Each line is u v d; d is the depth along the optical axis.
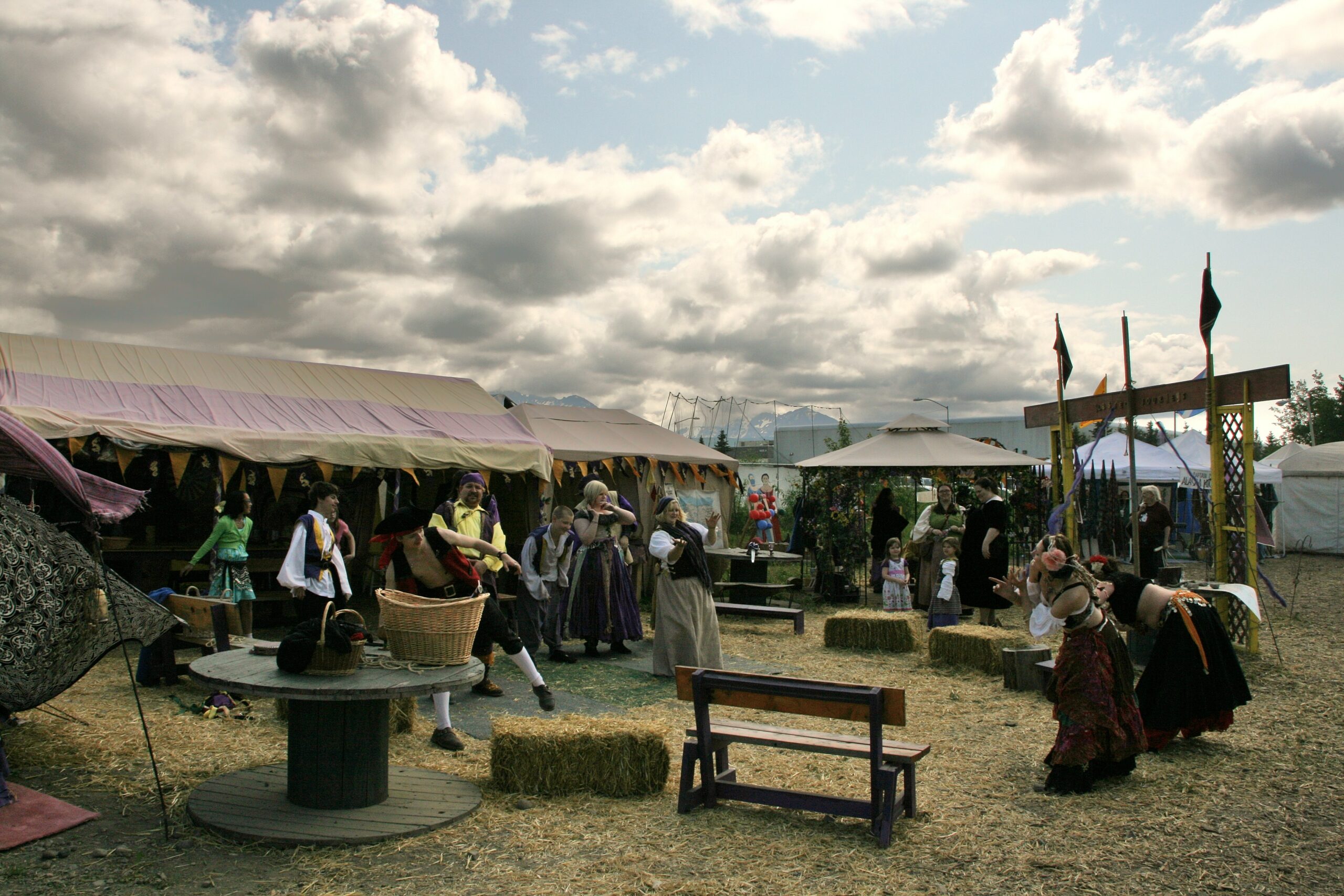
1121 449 19.08
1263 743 5.75
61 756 4.93
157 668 6.89
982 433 28.05
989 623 10.37
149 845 3.80
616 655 8.66
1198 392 9.22
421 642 4.23
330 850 3.80
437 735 5.41
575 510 8.56
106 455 8.57
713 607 7.86
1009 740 5.82
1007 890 3.56
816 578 13.70
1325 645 9.38
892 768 4.05
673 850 3.90
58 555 4.71
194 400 9.75
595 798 4.54
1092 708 4.78
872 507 14.22
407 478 12.89
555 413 13.23
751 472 21.83
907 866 3.77
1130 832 4.18
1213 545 9.19
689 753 4.38
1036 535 13.73
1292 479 22.33
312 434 9.66
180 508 11.56
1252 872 3.76
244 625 8.38
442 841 3.93
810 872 3.70
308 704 4.15
